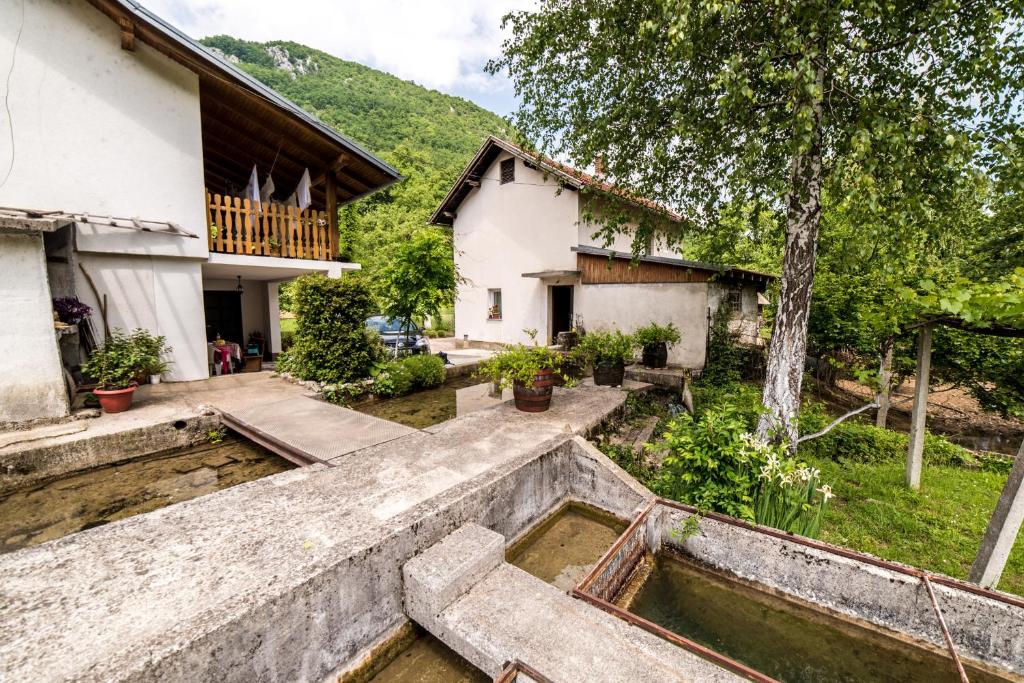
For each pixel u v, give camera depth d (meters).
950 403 10.20
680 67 4.45
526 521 3.77
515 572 2.70
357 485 3.29
